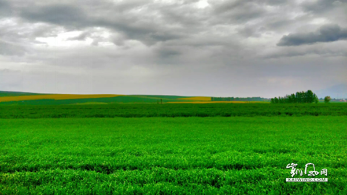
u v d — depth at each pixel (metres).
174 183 6.27
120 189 5.76
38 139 14.17
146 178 6.59
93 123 27.00
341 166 7.66
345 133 16.06
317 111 43.19
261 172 6.91
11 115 40.25
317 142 12.27
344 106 54.97
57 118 36.12
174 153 9.74
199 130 18.92
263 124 24.22
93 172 7.06
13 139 14.23
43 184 6.22
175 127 21.62
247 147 10.90
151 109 51.03
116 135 16.12
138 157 8.84
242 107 55.41
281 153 9.37
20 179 6.55
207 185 6.05
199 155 9.30
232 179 6.43
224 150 10.38
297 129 18.94
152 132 17.78
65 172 7.02
